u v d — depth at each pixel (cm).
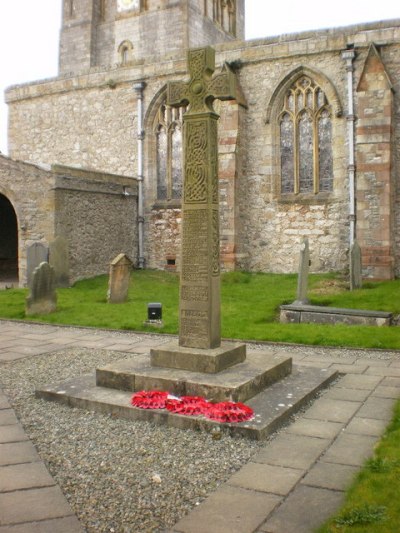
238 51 2008
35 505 406
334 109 1880
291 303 1380
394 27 1792
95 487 437
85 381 711
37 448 519
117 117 2267
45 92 2411
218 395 612
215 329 703
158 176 2233
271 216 1992
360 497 395
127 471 466
